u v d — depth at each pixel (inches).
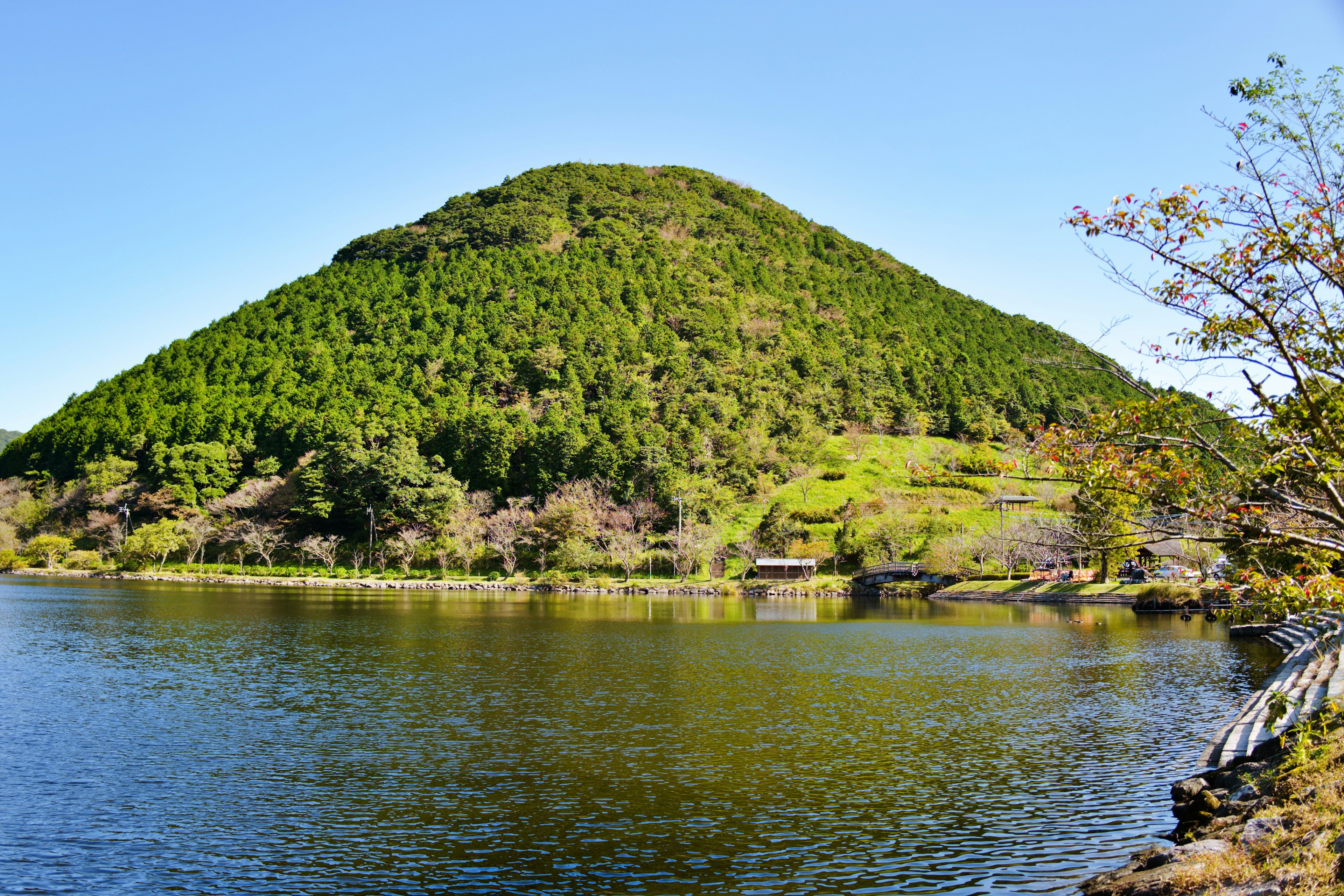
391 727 1111.6
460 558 5182.1
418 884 631.8
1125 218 527.8
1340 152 508.7
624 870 655.1
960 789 842.8
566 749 1003.3
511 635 2233.0
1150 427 530.3
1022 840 704.4
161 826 746.8
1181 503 527.8
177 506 5974.4
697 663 1702.8
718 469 6235.2
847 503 5570.9
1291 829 527.2
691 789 849.5
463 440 6092.5
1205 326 531.8
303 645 1971.0
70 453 7111.2
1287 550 557.0
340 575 5221.5
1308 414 489.1
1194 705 1235.9
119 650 1849.2
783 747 1013.8
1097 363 564.1
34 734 1069.8
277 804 804.0
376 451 5585.6
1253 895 454.0
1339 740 640.4
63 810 788.0
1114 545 601.3
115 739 1046.4
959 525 4675.2
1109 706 1248.2
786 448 6756.9
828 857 674.8
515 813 780.0
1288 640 1798.7
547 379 7342.5
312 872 654.5
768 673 1572.3
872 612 3107.8
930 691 1389.0
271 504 5792.3
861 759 960.9
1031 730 1098.7
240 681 1456.7
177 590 4094.5
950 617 2834.6
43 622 2454.5
